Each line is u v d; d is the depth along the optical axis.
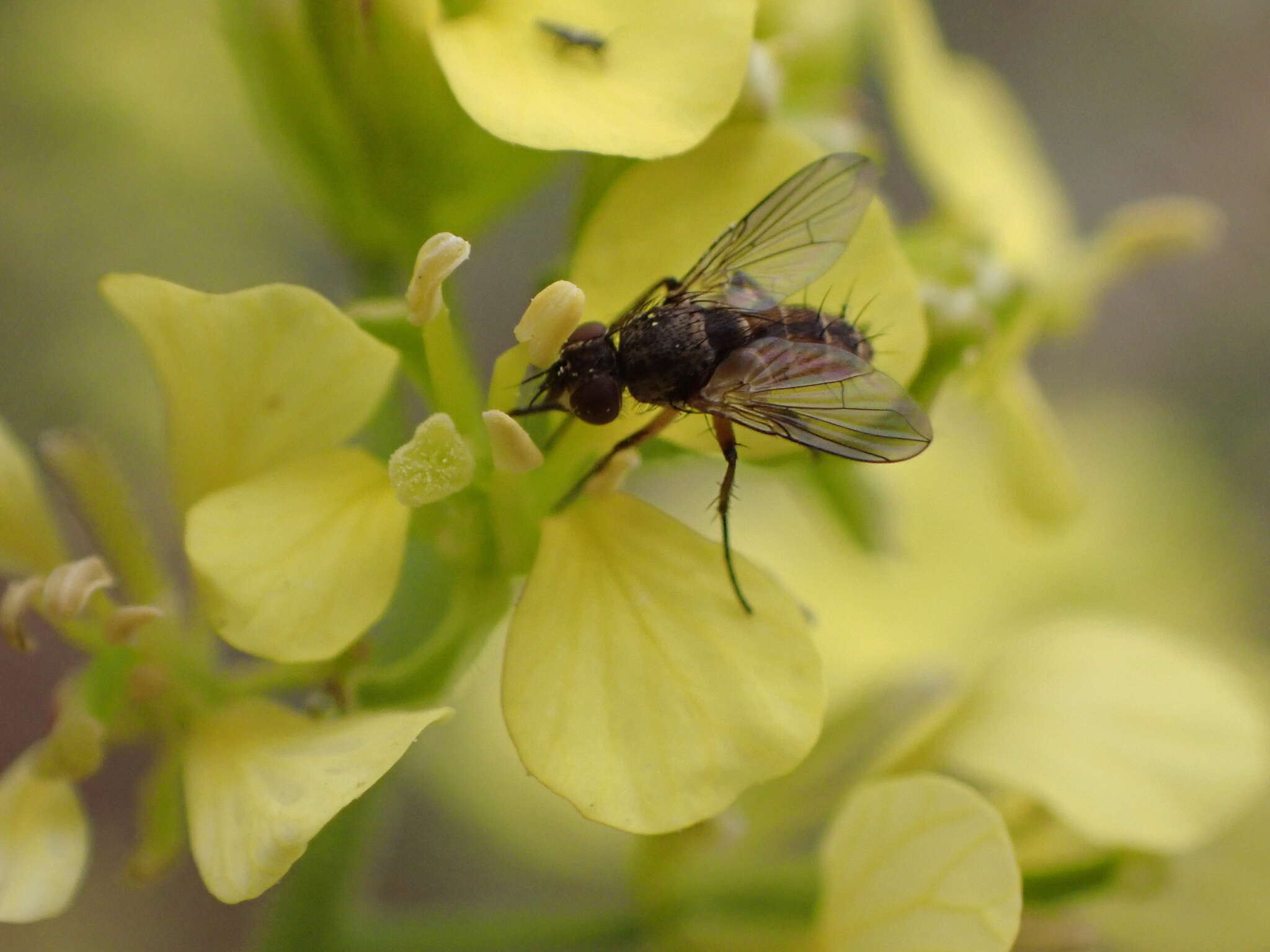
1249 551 0.13
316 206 0.08
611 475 0.07
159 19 0.12
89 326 0.12
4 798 0.07
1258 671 0.11
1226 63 0.21
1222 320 0.19
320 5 0.07
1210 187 0.21
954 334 0.08
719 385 0.08
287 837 0.07
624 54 0.07
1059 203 0.09
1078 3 0.21
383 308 0.07
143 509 0.12
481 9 0.07
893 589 0.11
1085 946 0.08
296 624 0.07
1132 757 0.08
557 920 0.08
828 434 0.07
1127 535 0.12
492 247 0.17
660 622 0.07
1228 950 0.08
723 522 0.08
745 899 0.08
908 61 0.08
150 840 0.07
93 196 0.12
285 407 0.07
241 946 0.14
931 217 0.09
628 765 0.07
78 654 0.15
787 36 0.08
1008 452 0.08
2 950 0.13
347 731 0.07
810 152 0.07
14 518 0.07
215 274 0.13
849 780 0.08
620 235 0.07
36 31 0.12
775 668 0.07
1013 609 0.11
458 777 0.11
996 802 0.08
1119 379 0.19
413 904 0.14
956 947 0.07
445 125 0.08
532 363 0.07
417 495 0.07
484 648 0.07
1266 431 0.18
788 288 0.07
